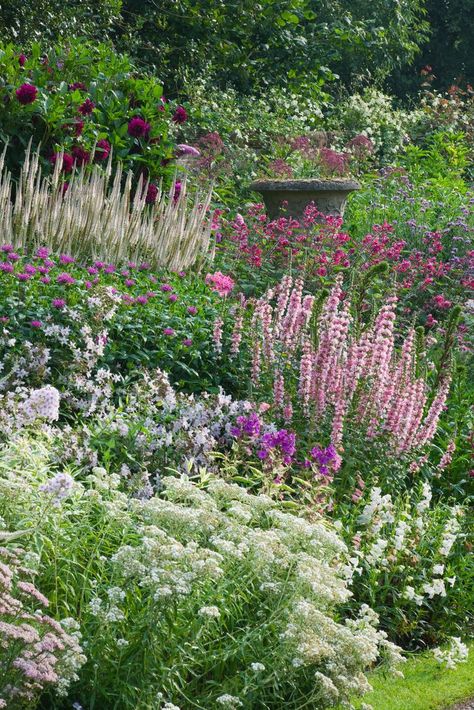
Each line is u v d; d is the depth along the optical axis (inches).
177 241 366.9
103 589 175.0
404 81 1289.4
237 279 397.7
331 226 446.3
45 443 219.6
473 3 1341.0
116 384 282.0
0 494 181.8
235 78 842.2
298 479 233.1
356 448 261.7
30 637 134.6
